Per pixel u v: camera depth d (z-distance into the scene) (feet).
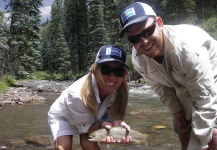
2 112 12.86
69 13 64.90
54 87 26.96
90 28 55.83
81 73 57.47
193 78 3.68
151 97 17.52
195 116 3.81
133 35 3.51
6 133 8.61
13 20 42.04
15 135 8.30
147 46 3.59
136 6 3.48
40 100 17.17
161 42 3.65
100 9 55.21
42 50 75.51
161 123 9.25
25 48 43.09
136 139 4.00
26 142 7.37
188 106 4.52
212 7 49.08
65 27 72.90
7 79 26.84
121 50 4.04
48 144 7.10
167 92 4.70
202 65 3.63
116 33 54.54
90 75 4.18
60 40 60.39
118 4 62.54
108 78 3.97
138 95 18.94
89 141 4.42
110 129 3.94
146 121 9.68
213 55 3.99
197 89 3.73
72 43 64.54
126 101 4.42
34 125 9.82
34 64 46.83
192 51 3.57
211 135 3.79
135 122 9.53
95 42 54.49
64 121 4.41
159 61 3.96
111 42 54.85
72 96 4.15
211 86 3.71
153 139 7.29
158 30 3.60
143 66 4.40
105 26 59.06
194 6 46.52
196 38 3.74
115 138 3.95
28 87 25.96
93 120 4.27
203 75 3.65
